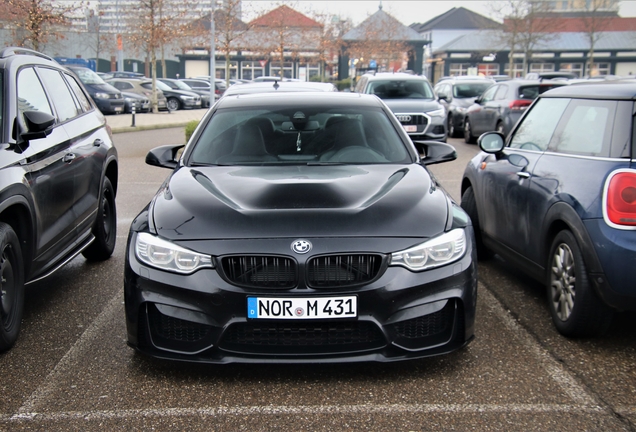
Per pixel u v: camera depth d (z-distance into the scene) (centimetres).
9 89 423
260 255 322
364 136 454
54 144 461
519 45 5244
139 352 346
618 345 388
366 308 323
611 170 362
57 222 454
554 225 412
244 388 332
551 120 464
